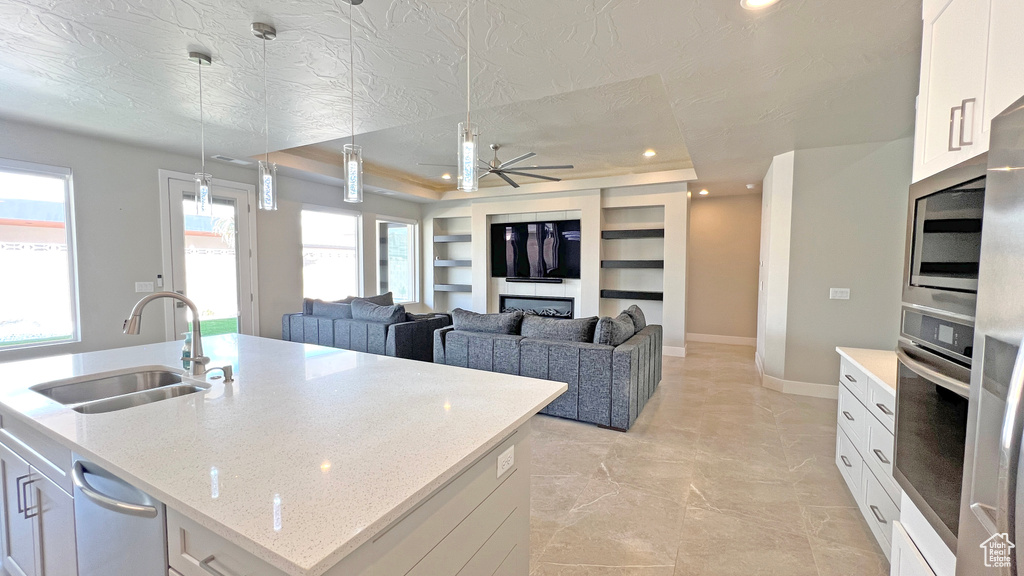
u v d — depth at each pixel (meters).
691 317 7.31
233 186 5.16
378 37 2.17
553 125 4.22
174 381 1.98
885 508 1.90
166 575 0.97
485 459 1.22
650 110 3.80
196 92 2.89
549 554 1.92
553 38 2.14
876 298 3.91
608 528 2.11
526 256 7.34
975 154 1.06
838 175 3.98
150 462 1.03
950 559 1.15
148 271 4.41
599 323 3.46
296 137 3.91
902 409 1.43
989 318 0.88
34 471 1.42
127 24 2.08
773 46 2.19
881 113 3.09
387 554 0.89
